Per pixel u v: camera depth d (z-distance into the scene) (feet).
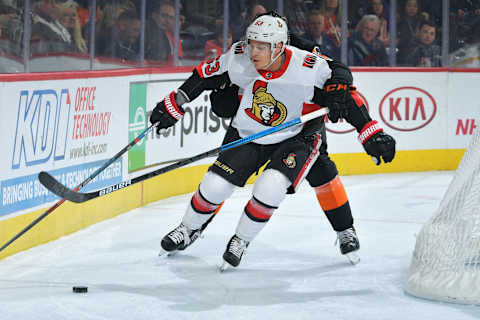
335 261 40.11
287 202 59.11
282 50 34.76
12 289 33.37
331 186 38.83
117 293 33.14
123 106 53.52
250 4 71.61
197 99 63.72
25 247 41.50
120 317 29.60
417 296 33.12
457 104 80.18
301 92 35.37
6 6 42.47
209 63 37.01
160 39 62.75
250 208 36.32
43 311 30.12
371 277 36.76
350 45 77.15
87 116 48.29
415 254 34.96
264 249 42.80
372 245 44.06
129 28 58.08
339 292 33.96
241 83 36.09
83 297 32.32
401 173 77.97
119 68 56.18
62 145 45.24
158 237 45.60
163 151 59.62
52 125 43.98
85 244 43.32
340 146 75.72
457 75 79.92
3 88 38.99
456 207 33.94
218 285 34.94
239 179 36.78
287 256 41.16
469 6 80.02
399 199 61.46
